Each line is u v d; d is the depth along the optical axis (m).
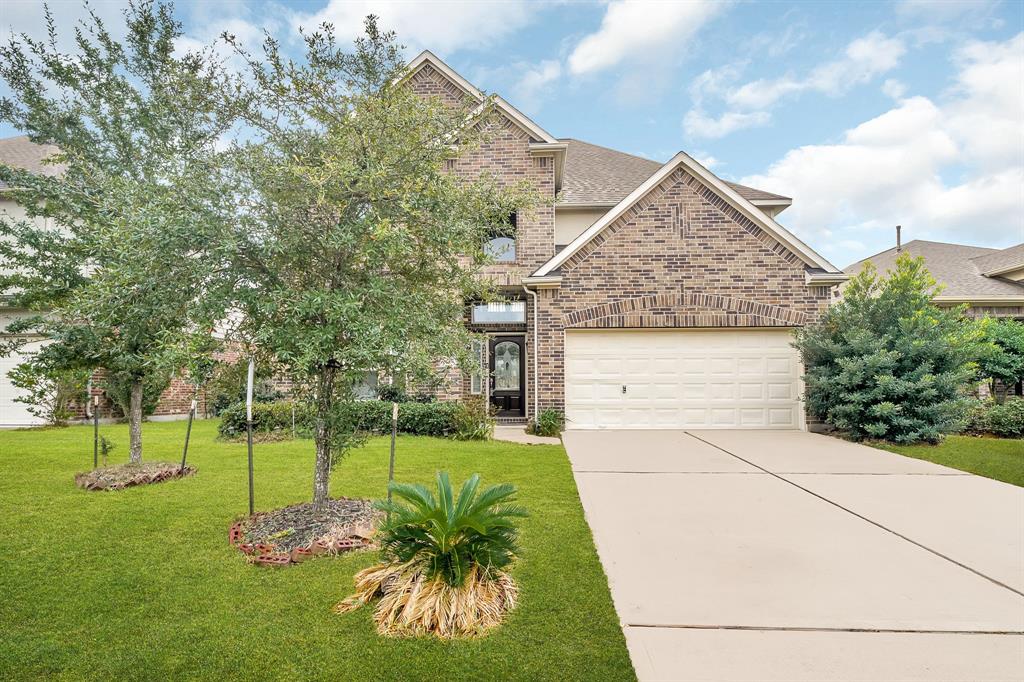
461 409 12.02
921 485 7.58
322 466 5.52
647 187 12.72
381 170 4.68
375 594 3.92
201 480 7.68
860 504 6.62
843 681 3.04
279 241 4.78
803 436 11.82
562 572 4.50
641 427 12.85
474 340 6.00
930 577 4.47
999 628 3.64
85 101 7.89
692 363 12.85
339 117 5.20
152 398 8.62
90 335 7.15
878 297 11.73
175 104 6.54
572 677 3.07
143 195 4.96
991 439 11.48
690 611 3.87
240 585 4.21
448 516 3.90
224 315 4.88
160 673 3.08
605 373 12.91
